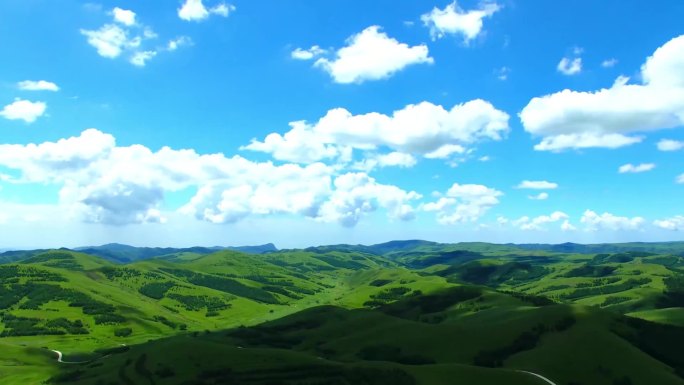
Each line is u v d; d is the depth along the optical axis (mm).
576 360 176000
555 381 163625
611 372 166750
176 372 165500
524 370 172750
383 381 149625
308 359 171875
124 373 174750
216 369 164875
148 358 184000
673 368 179125
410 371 156500
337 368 163500
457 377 150500
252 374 160375
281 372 160875
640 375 164500
